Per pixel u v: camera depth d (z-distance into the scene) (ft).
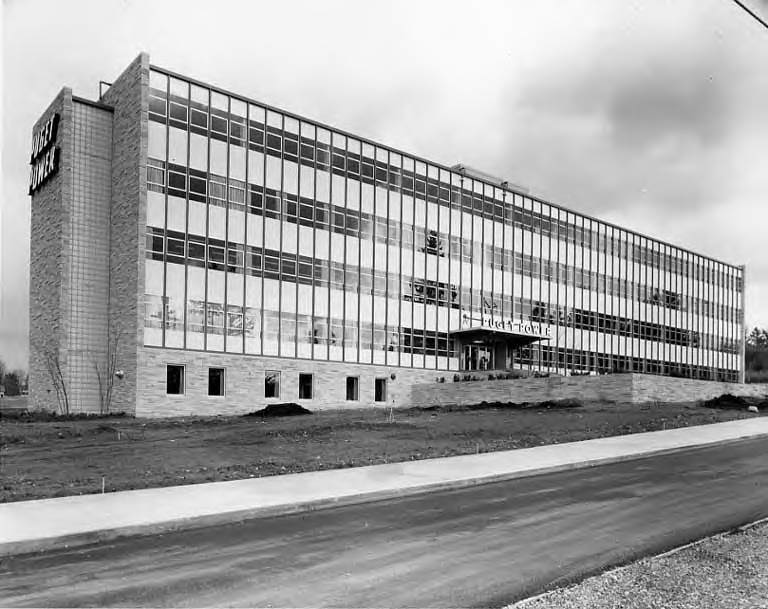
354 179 150.71
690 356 235.40
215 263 126.11
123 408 116.78
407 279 158.40
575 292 197.16
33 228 136.46
